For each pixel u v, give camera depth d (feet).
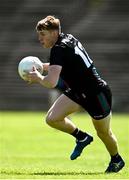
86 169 85.66
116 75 289.33
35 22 303.48
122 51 294.46
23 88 284.82
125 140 146.82
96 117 76.13
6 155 112.27
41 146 132.87
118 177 71.56
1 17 304.91
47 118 77.41
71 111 77.10
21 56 297.94
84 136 79.41
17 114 260.01
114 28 298.56
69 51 73.41
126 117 243.81
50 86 72.74
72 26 299.99
